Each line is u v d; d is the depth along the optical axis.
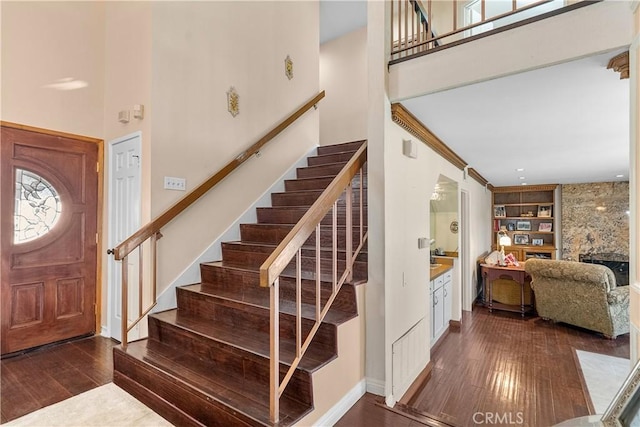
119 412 2.01
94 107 3.28
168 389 1.97
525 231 7.62
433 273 3.91
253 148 3.57
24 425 1.87
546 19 1.91
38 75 2.94
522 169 5.23
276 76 4.05
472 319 4.90
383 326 2.31
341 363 2.04
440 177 3.99
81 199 3.21
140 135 2.84
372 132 2.42
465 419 2.40
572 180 6.53
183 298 2.78
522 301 5.11
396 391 2.49
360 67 5.66
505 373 3.13
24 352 2.85
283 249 1.59
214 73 3.28
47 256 3.00
